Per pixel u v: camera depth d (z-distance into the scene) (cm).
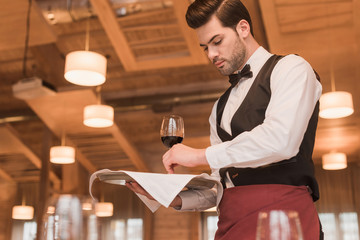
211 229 1016
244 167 128
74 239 67
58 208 68
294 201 120
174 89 926
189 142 845
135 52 700
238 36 142
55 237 67
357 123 765
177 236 1005
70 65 489
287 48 591
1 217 1125
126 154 927
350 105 529
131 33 695
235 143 123
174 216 1021
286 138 118
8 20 550
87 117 638
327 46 591
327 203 958
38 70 860
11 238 1108
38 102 752
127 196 1060
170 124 159
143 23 677
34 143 1052
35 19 550
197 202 143
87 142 893
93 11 612
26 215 1008
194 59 670
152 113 948
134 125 978
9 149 970
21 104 973
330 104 527
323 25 551
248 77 142
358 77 639
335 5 515
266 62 140
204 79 905
